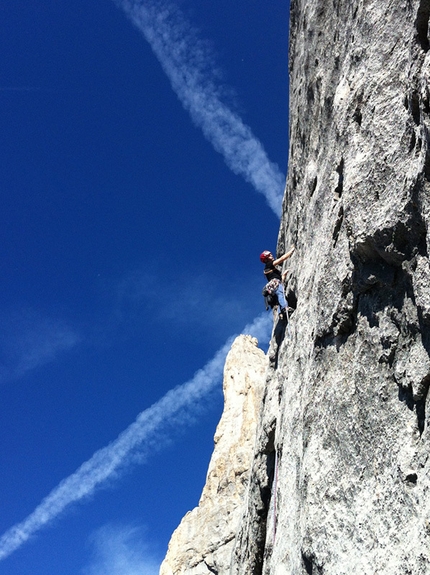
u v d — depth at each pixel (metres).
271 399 13.92
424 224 7.05
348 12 10.70
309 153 12.97
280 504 10.71
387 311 7.81
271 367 15.00
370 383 7.86
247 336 54.34
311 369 9.41
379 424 7.54
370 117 8.45
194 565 37.00
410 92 7.21
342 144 9.40
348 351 8.52
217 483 42.09
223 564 35.03
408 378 7.14
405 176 7.44
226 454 43.28
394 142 7.80
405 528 6.66
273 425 13.25
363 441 7.72
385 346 7.74
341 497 7.75
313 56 12.94
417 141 7.21
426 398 6.89
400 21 8.29
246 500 16.50
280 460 11.47
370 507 7.26
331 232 9.57
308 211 12.16
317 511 7.95
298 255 13.02
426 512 6.36
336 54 11.22
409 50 7.39
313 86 12.83
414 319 7.25
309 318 10.67
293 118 14.87
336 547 7.48
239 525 17.03
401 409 7.29
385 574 6.63
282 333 14.12
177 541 40.12
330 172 10.66
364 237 8.02
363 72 8.98
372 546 7.00
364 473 7.57
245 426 44.62
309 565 8.01
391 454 7.18
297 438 10.15
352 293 8.57
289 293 13.52
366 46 9.00
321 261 9.91
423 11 7.01
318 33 12.69
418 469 6.71
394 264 7.79
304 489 8.43
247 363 50.91
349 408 8.11
